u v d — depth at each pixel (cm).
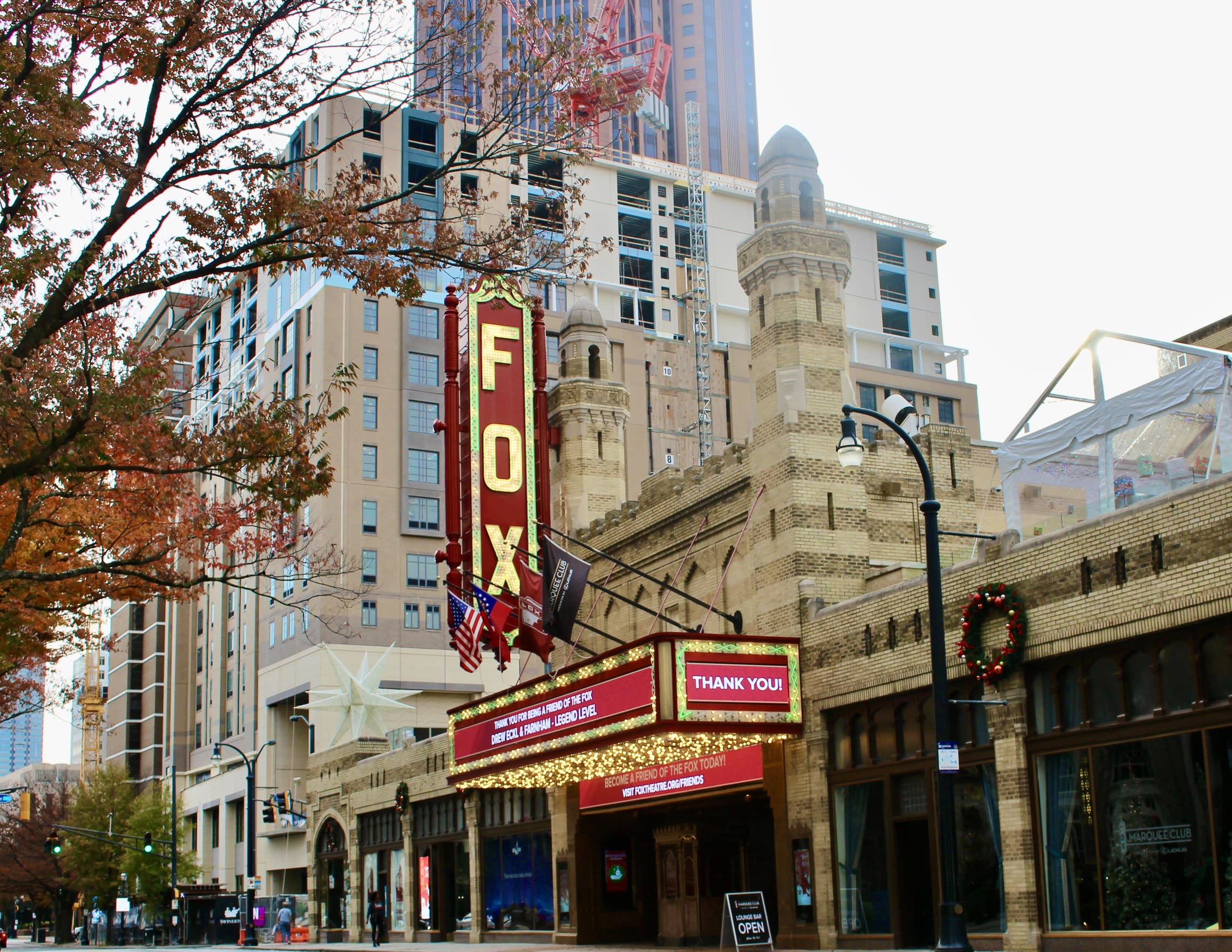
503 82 2108
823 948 2884
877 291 13375
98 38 1877
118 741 12494
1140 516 2181
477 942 4547
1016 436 2841
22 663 3362
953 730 2602
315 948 4947
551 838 4150
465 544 3872
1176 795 2102
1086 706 2289
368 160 9069
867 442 3369
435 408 9194
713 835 3591
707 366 11644
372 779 5612
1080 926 2269
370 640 8600
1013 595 2430
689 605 3622
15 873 10662
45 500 2233
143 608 11669
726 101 19100
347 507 8744
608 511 4106
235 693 9900
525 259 2117
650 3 18688
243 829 9525
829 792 2942
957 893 1980
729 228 13450
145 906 8538
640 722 2941
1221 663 2036
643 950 3450
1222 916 1994
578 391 4353
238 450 2064
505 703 3694
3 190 1855
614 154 13088
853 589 3128
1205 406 2492
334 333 8988
